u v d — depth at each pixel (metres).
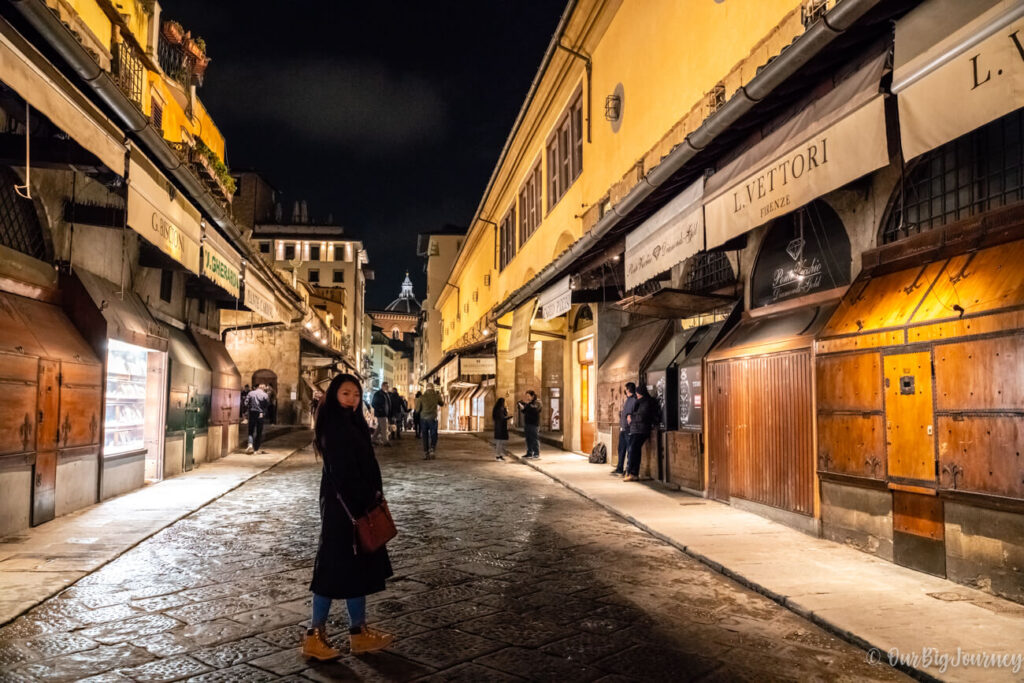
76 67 5.50
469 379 36.81
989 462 5.09
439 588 5.44
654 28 11.55
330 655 3.91
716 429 9.58
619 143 13.24
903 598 5.00
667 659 3.98
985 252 5.54
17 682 3.59
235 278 12.77
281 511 8.95
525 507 9.44
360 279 71.25
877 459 6.27
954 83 4.09
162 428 11.59
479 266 33.53
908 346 5.91
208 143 17.95
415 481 12.38
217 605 4.95
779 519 7.89
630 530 7.82
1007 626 4.38
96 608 4.84
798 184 5.64
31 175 7.95
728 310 10.07
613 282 14.02
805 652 4.11
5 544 6.65
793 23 7.31
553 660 3.96
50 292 8.69
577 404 18.34
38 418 7.57
